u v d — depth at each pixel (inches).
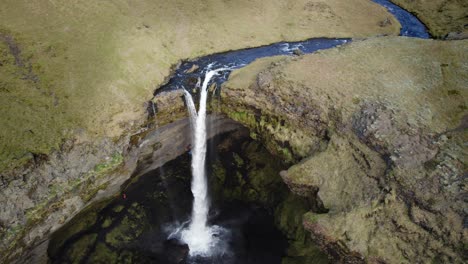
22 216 1149.7
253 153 1695.4
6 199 1139.3
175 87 1665.8
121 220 1461.6
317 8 2459.4
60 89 1465.3
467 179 1101.1
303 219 1232.8
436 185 1108.5
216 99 1627.7
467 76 1483.8
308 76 1536.7
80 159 1321.4
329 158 1310.3
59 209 1253.7
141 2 2090.3
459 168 1133.1
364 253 1108.5
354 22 2389.3
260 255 1444.4
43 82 1462.8
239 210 1621.6
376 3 2640.3
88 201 1349.7
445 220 1052.5
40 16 1728.6
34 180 1209.4
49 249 1311.5
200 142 1669.5
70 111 1408.7
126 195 1539.1
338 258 1199.6
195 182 1656.0
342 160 1293.1
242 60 1936.5
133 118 1467.8
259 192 1631.4
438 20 2411.4
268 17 2319.1
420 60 1619.1
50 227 1241.4
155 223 1505.9
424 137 1229.1
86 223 1411.2
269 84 1528.1
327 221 1178.0
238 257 1444.4
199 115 1622.8
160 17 2047.2
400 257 1078.4
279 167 1608.0
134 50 1756.9
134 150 1464.1
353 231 1141.7
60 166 1277.1
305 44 2150.6
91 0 1932.8
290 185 1339.8
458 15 2397.9
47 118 1357.0
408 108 1334.9
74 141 1342.3
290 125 1456.7
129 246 1412.4
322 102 1413.6
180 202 1593.3
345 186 1242.0
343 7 2517.2
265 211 1601.9
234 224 1571.1
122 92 1534.2
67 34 1701.5
